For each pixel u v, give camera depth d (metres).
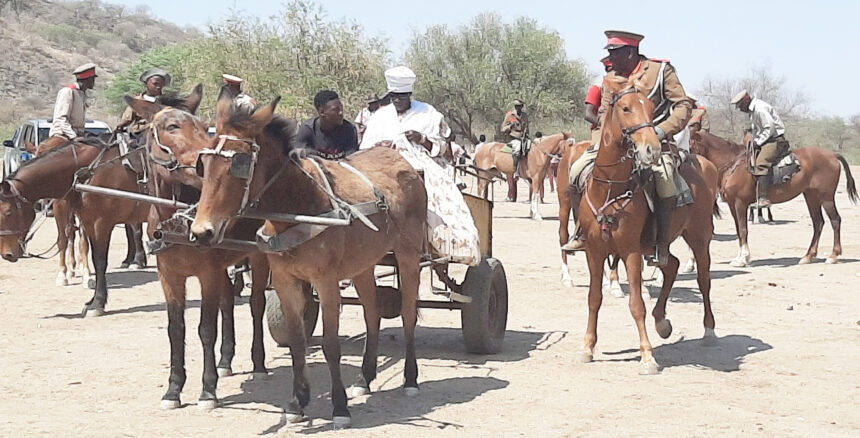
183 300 8.18
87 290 14.66
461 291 10.05
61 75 95.75
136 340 10.95
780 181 16.89
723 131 85.06
